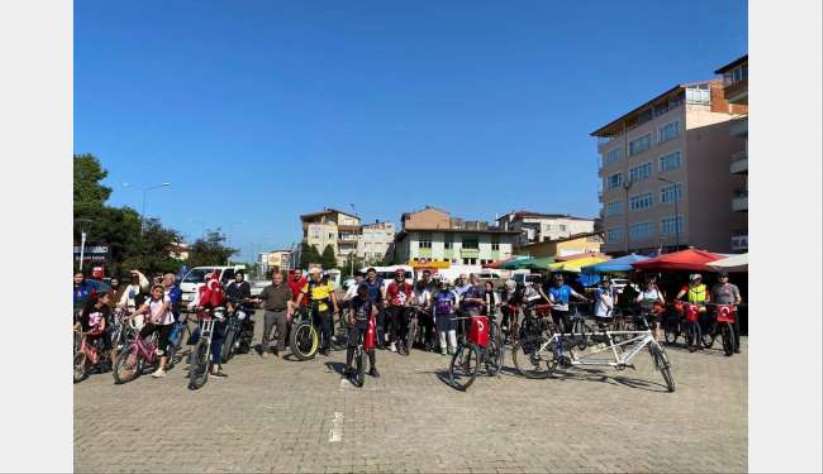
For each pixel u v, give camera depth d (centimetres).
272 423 679
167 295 1002
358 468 528
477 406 779
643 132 6066
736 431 661
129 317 1041
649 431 659
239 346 1298
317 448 584
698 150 5347
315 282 1309
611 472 524
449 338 1284
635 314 1619
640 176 6112
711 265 1869
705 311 1436
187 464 533
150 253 4656
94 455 555
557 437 632
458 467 533
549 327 1127
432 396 842
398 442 607
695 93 5416
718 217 5297
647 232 5950
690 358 1266
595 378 1001
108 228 4291
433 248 8538
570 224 10656
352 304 988
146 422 678
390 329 1390
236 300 1247
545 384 946
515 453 574
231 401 797
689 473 522
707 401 821
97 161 5606
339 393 858
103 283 1239
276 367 1102
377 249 12500
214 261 6141
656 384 950
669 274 2427
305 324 1210
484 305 1280
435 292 1395
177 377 988
